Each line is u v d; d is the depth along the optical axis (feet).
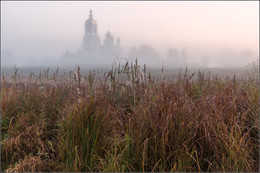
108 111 8.69
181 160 6.42
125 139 7.11
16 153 7.91
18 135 8.98
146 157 6.70
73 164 6.84
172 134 7.13
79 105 8.10
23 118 10.13
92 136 7.45
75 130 7.43
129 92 11.86
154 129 7.15
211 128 7.46
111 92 11.66
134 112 8.63
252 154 7.38
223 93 11.22
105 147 7.66
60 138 7.83
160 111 7.95
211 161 6.97
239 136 7.45
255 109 9.30
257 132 8.45
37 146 8.39
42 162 7.18
